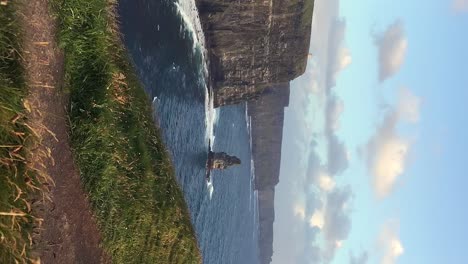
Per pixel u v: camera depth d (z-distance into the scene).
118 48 15.76
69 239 12.98
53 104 12.99
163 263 16.20
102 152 14.48
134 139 15.91
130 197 15.32
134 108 16.11
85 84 14.28
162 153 17.22
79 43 14.02
